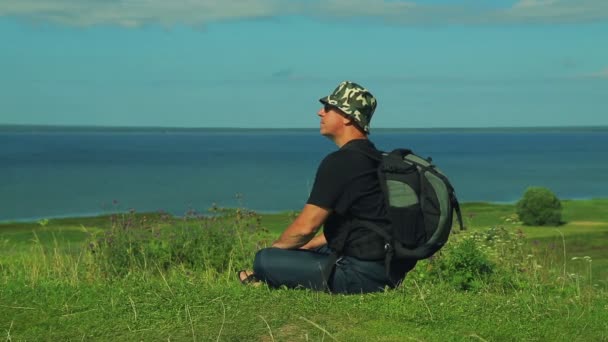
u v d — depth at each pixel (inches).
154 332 190.1
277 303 207.5
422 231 202.4
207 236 370.6
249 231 394.3
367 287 214.5
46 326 198.5
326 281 214.4
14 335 190.4
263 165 5255.9
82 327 196.2
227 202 2393.0
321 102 213.5
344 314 199.5
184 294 223.5
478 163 5861.2
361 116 209.5
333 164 206.1
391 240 204.8
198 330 189.2
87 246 368.2
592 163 5900.6
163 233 378.6
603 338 191.9
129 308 211.6
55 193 2854.3
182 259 359.3
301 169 4694.9
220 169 4699.8
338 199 206.1
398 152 210.2
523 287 297.6
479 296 239.6
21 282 255.9
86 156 6702.8
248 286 228.1
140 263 346.6
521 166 5408.5
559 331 196.1
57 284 249.1
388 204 202.5
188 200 2466.8
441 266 303.0
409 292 223.6
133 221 388.5
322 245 230.2
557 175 4365.2
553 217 1573.6
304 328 189.5
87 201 2493.8
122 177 3853.3
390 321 196.9
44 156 6609.3
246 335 184.5
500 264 325.1
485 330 193.6
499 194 3009.4
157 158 6422.2
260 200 2519.7
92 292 232.4
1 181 3526.1
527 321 204.8
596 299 242.2
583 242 1099.3
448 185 204.7
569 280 316.2
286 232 214.4
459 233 343.9
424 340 183.6
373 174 206.7
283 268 217.8
